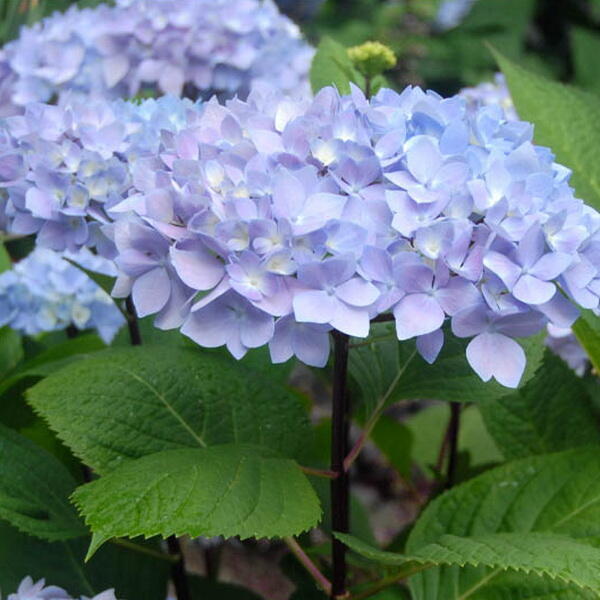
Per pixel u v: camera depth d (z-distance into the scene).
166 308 0.56
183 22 0.89
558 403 0.77
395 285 0.53
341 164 0.55
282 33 0.95
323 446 0.90
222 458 0.59
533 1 2.10
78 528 0.66
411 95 0.60
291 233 0.53
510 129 0.59
